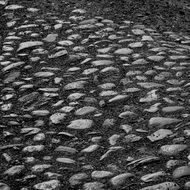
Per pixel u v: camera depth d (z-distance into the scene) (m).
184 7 5.66
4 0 5.00
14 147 2.82
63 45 4.07
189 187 2.41
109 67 3.67
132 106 3.15
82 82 3.48
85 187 2.49
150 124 2.94
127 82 3.45
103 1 5.22
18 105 3.27
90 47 4.03
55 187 2.50
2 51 4.02
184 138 2.76
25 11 4.79
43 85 3.48
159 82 3.44
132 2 5.38
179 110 3.05
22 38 4.22
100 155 2.72
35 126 3.02
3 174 2.62
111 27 4.47
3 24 4.52
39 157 2.74
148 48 4.02
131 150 2.74
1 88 3.50
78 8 4.92
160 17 5.04
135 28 4.51
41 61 3.82
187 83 3.40
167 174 2.51
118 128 2.95
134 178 2.52
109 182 2.51
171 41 4.30
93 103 3.22
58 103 3.25
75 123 3.02
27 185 2.53
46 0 5.11
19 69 3.73
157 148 2.72
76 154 2.75
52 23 4.51
